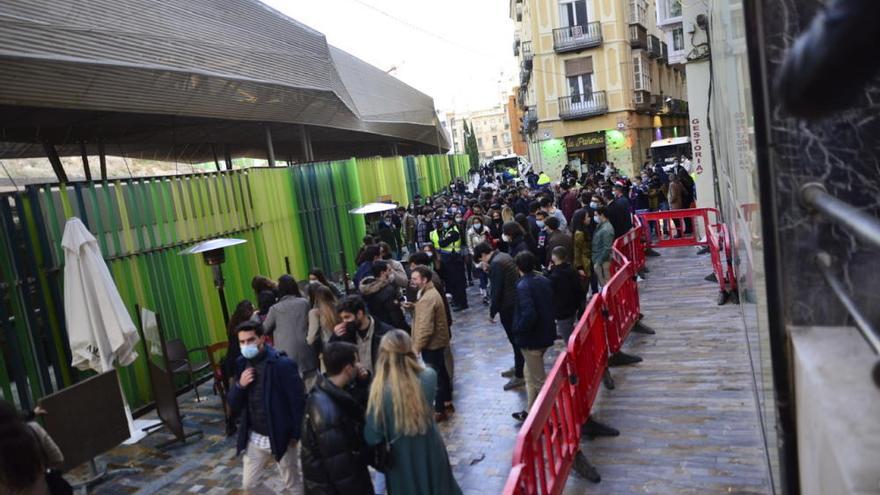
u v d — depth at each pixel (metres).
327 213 16.05
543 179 25.77
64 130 14.17
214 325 10.20
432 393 3.61
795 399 1.59
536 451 3.56
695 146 12.34
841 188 1.49
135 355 6.95
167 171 25.50
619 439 4.99
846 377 1.30
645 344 7.12
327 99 16.86
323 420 3.48
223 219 10.99
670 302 8.71
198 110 12.25
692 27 11.85
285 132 19.78
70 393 5.64
